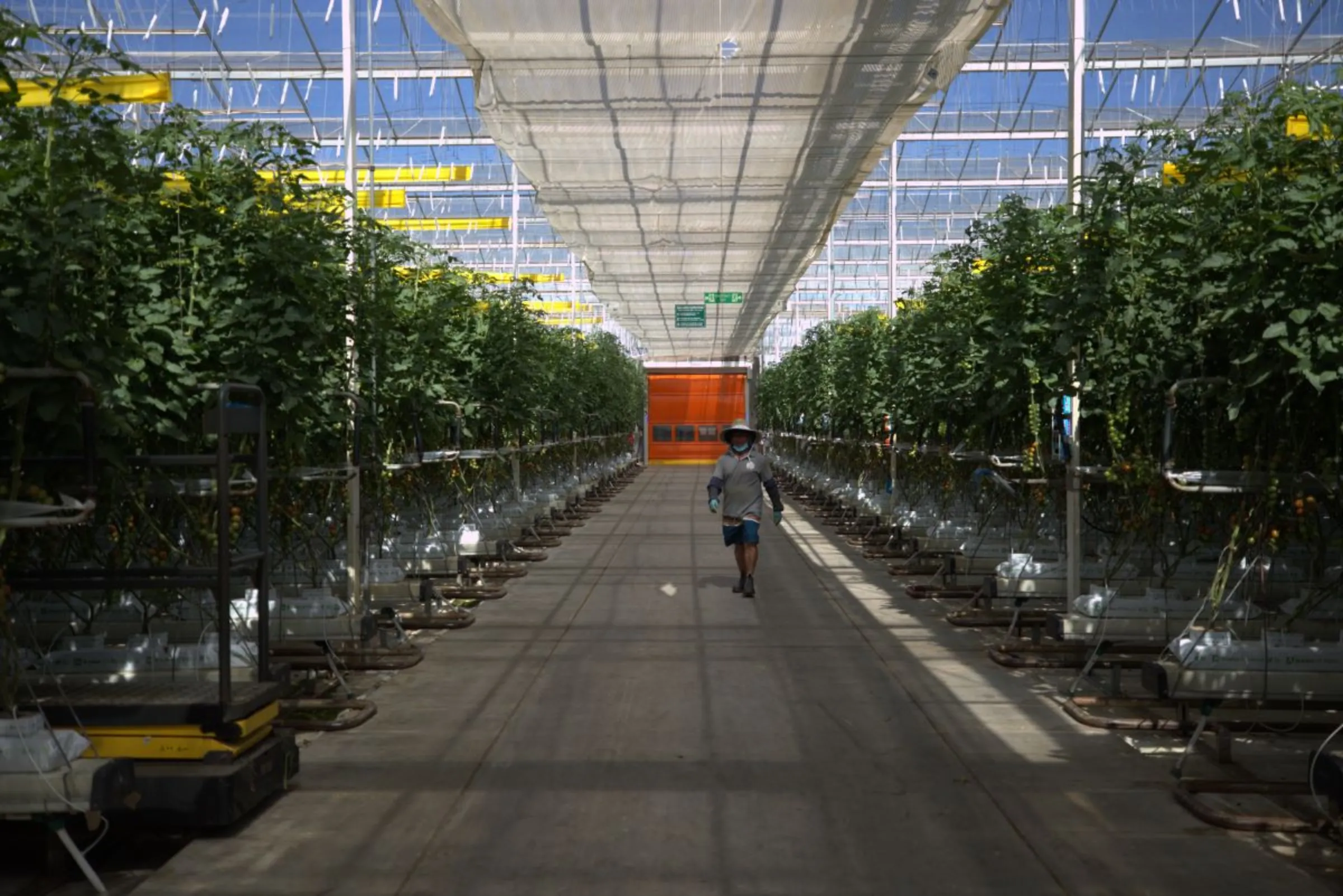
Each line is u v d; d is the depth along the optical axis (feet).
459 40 34.06
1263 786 18.93
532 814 18.42
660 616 38.22
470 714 25.03
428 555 38.17
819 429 92.17
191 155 23.62
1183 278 22.82
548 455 76.07
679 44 34.19
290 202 24.30
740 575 48.21
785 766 21.02
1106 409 26.55
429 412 37.35
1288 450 20.72
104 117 18.75
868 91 38.52
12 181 16.78
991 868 16.07
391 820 18.15
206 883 15.69
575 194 53.62
